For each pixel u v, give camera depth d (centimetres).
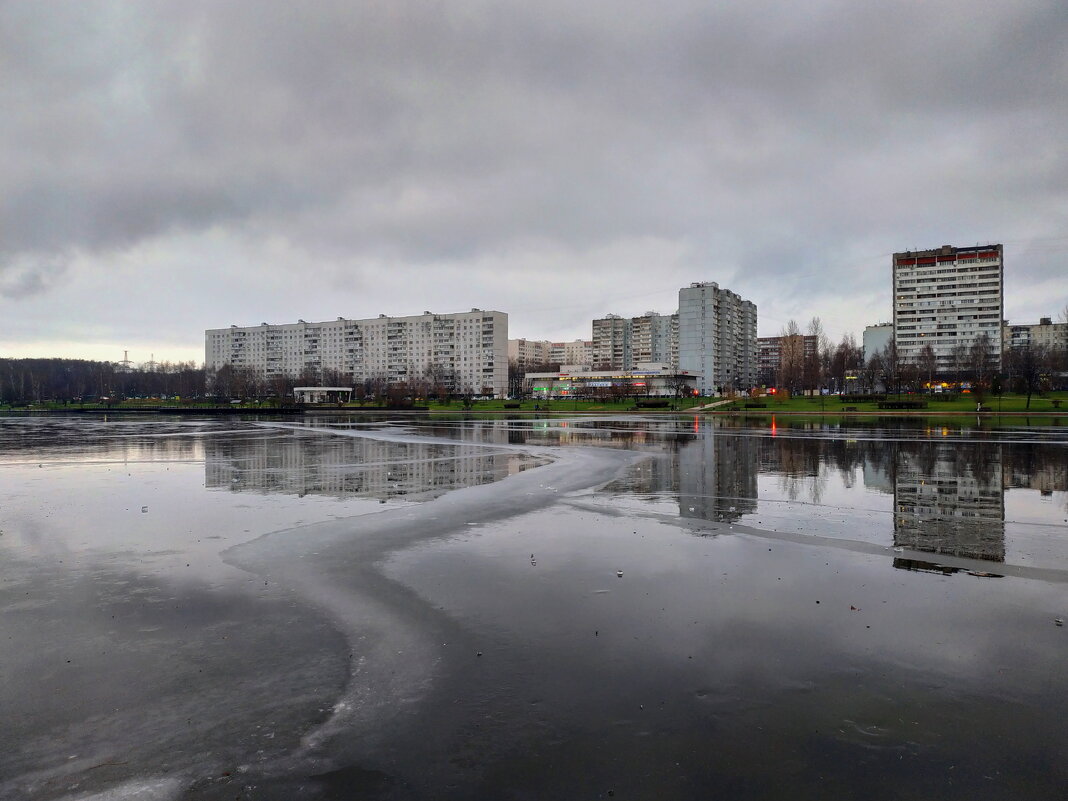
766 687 694
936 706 654
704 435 4253
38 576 1091
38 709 657
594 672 730
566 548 1262
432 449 3416
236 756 578
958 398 8525
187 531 1421
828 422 5566
